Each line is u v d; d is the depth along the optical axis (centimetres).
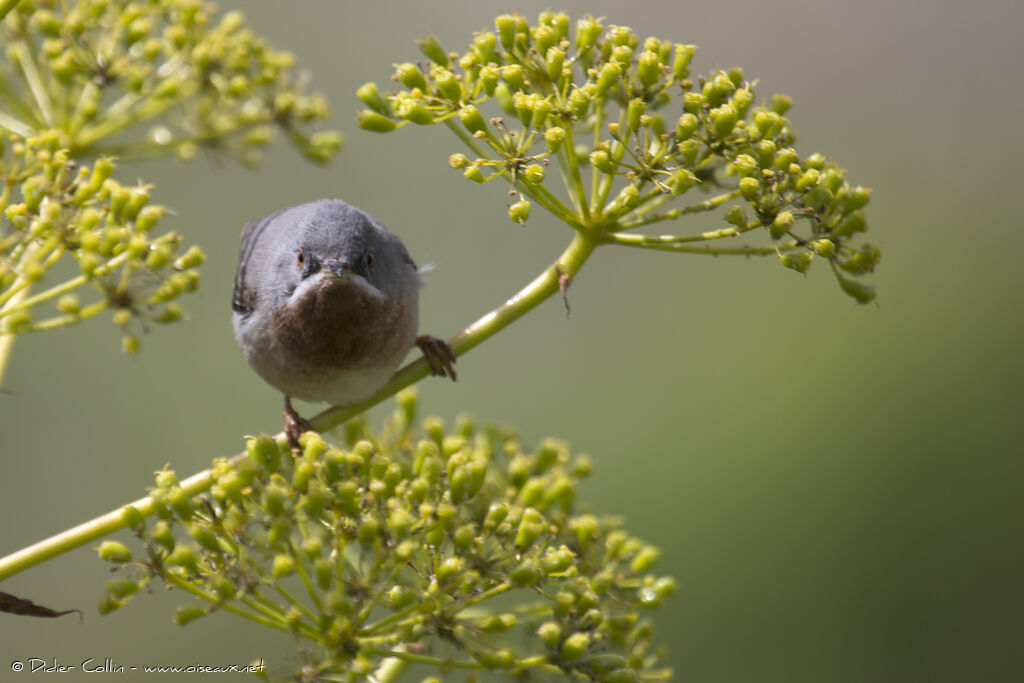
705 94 865
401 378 1030
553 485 968
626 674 790
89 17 1047
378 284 1023
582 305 2234
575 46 899
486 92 848
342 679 747
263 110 1180
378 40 2177
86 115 1055
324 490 766
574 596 814
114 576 1727
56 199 805
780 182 827
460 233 2112
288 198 2044
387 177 2109
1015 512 2023
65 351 1878
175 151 1152
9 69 1062
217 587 739
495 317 920
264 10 2112
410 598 758
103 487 1831
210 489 802
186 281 812
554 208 859
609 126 838
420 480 794
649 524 2009
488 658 775
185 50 1134
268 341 1037
